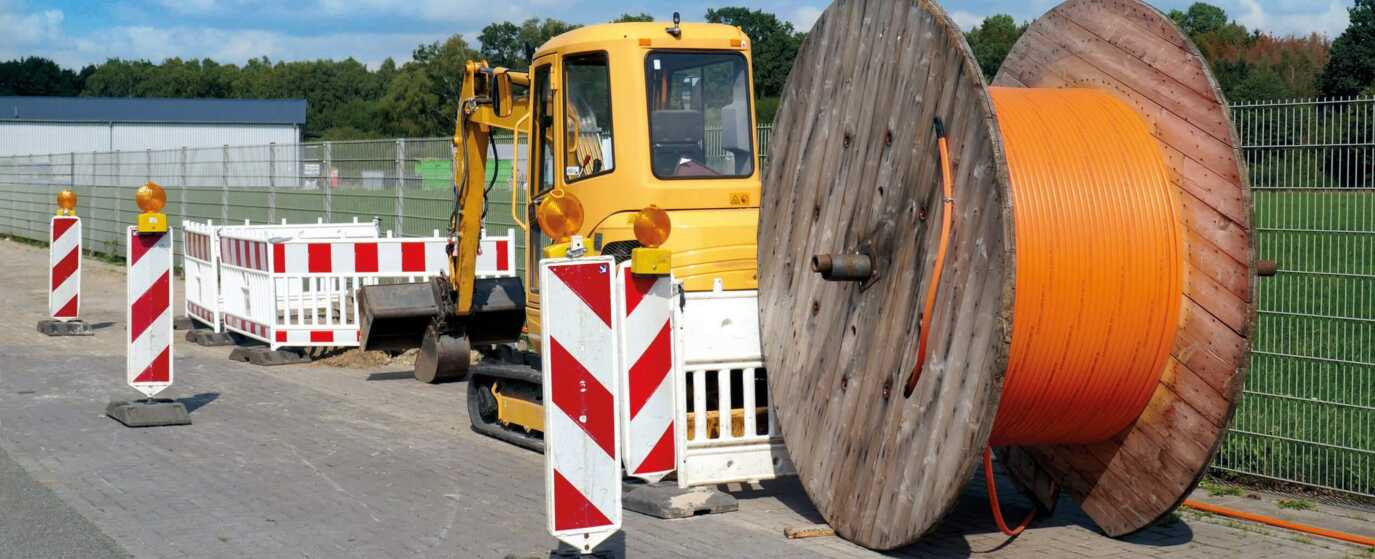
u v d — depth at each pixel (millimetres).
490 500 8164
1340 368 8492
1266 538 7336
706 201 9266
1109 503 7246
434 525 7523
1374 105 7914
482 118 11602
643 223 7496
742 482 8672
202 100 79750
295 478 8750
